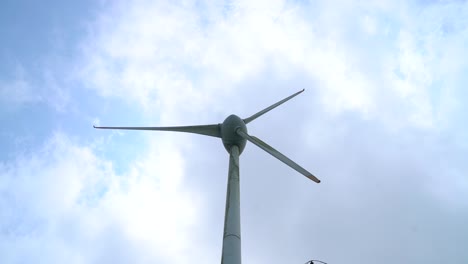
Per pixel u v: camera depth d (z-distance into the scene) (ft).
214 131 83.61
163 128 85.61
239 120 81.41
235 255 54.03
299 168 71.36
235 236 56.59
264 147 74.64
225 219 60.08
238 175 69.67
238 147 79.41
